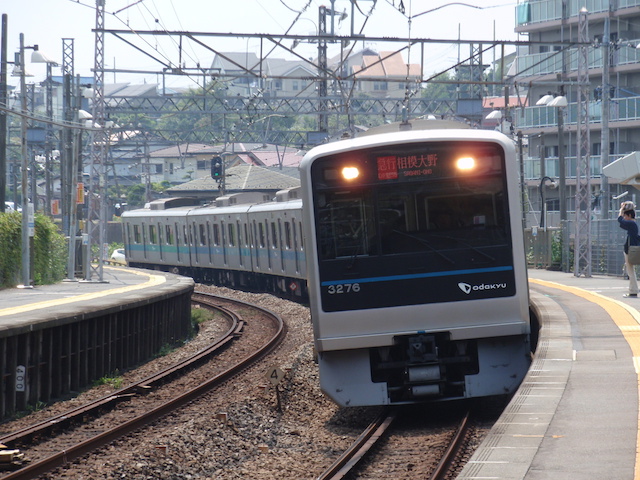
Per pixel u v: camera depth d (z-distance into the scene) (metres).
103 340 51.34
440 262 33.25
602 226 85.00
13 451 27.80
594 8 136.75
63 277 94.56
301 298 90.56
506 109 101.25
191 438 30.83
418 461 27.38
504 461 18.39
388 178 33.47
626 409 22.64
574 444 19.52
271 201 98.94
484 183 33.34
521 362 33.97
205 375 48.88
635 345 32.19
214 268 114.56
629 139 134.88
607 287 61.56
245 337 65.44
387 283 33.25
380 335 33.12
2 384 38.22
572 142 141.00
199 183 182.88
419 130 35.34
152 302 61.41
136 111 114.31
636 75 136.12
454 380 34.59
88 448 29.61
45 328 42.91
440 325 33.16
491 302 33.16
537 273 90.81
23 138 77.38
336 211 33.53
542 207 116.94
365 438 30.53
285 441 32.81
